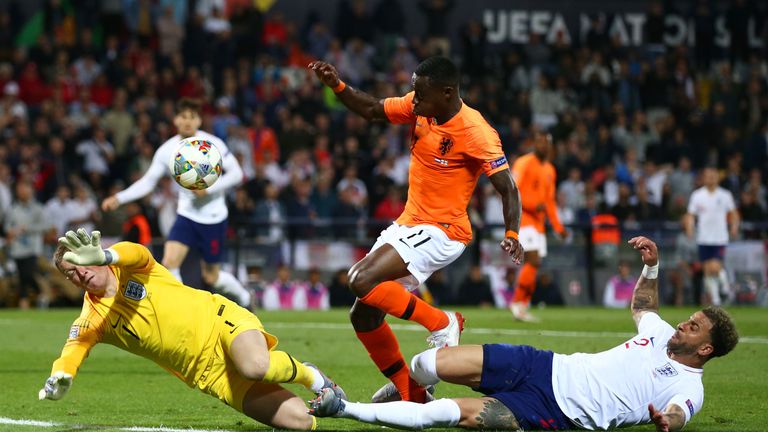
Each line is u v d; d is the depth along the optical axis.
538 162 49.81
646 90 90.88
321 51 88.00
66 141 71.19
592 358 21.19
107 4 84.62
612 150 81.81
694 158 84.94
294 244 66.38
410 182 24.59
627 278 69.25
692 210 64.06
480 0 95.69
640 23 98.31
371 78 87.31
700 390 20.66
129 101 77.94
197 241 39.91
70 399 26.30
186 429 21.64
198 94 78.62
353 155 76.12
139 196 38.62
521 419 20.69
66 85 76.88
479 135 23.61
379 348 23.38
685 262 69.81
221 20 88.56
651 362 20.91
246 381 20.92
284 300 65.00
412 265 23.77
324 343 39.81
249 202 68.56
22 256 63.16
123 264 20.09
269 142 75.06
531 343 39.25
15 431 21.45
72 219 65.62
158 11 85.94
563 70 89.62
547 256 69.06
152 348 20.95
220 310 21.06
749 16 97.00
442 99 23.45
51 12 83.12
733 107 90.50
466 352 21.19
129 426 22.11
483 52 89.31
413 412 20.30
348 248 67.00
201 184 29.98
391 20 90.44
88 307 20.98
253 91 81.50
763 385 28.78
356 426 22.48
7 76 76.38
